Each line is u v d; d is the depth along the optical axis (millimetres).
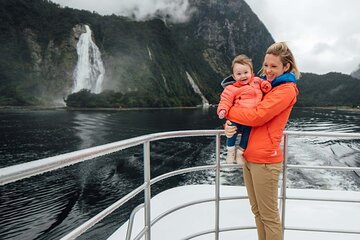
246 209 3158
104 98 127562
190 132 2070
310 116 126250
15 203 23688
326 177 32656
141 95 138125
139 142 1699
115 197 25547
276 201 1979
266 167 1884
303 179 31812
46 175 31359
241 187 3648
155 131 65250
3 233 18766
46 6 164625
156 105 139750
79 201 24438
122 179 30500
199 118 99875
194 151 44844
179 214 2973
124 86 145125
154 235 2584
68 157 1131
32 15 154125
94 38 158625
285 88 1744
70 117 87625
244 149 1922
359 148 50438
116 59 157250
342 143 55062
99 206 23500
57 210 22562
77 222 20609
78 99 123188
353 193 3469
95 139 52906
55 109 112500
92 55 150875
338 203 3355
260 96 1861
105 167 34812
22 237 18375
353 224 2875
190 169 2158
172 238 2551
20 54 137250
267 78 1938
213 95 195125
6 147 44719
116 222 20906
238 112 1822
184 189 3596
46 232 19125
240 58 1960
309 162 40438
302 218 2988
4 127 64625
